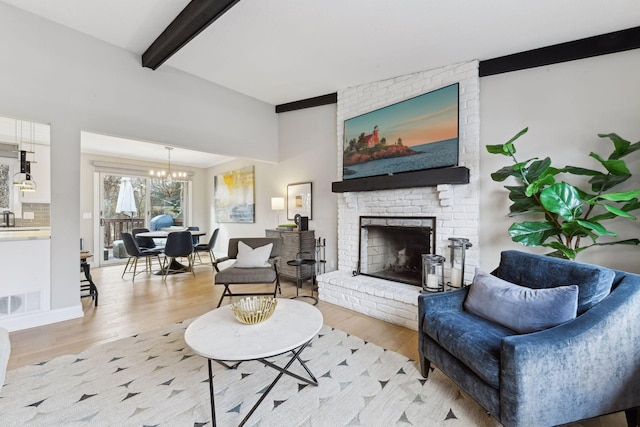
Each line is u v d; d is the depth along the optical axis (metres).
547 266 1.70
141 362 2.04
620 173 1.95
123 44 3.12
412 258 3.35
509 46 2.52
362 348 2.26
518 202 2.31
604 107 2.26
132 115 3.28
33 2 2.48
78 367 1.96
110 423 1.46
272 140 4.85
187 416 1.51
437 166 2.93
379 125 3.44
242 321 1.70
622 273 1.52
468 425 1.45
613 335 1.32
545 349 1.23
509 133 2.66
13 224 4.50
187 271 5.09
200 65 3.33
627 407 1.35
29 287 2.65
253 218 5.77
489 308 1.70
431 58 2.84
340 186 3.59
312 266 3.77
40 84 2.69
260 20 2.43
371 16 2.29
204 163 6.99
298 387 1.76
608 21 2.11
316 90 3.99
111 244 5.93
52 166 2.76
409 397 1.67
